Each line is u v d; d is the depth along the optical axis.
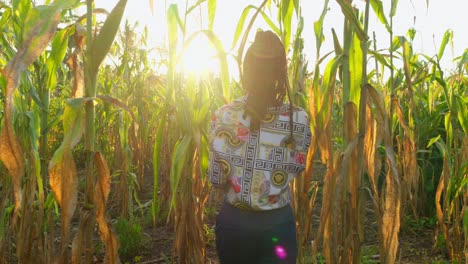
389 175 2.17
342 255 2.21
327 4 2.37
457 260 3.44
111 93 5.36
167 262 3.65
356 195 2.19
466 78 3.60
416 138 4.44
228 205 1.98
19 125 2.54
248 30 2.12
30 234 2.58
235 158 1.92
